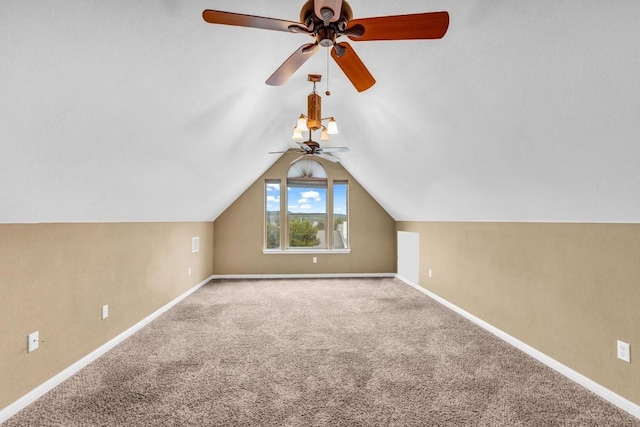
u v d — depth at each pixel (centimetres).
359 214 597
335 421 169
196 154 302
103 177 214
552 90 157
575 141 168
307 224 598
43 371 198
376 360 243
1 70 120
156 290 356
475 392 198
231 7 187
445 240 405
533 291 254
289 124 442
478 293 330
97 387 203
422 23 131
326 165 592
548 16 134
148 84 183
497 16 151
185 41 183
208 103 249
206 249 538
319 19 135
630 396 180
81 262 235
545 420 171
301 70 293
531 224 258
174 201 355
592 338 203
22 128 141
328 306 394
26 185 166
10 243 179
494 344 276
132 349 263
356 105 336
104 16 136
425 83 226
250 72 259
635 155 150
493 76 178
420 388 203
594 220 203
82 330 234
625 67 126
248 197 582
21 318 185
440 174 317
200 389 200
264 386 204
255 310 376
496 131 208
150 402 186
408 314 362
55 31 125
